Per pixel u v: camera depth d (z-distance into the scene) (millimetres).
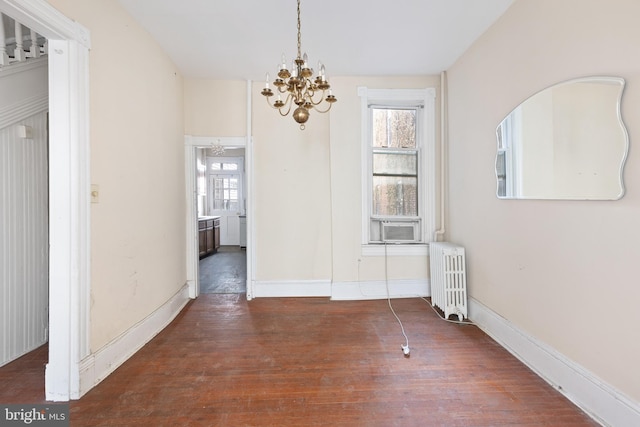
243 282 4250
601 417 1531
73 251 1717
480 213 2678
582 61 1629
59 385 1702
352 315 2994
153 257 2598
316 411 1627
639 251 1359
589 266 1606
